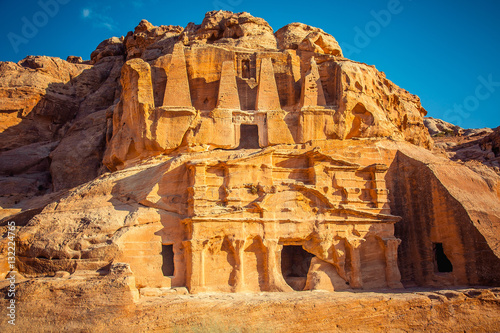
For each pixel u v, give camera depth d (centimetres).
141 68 3234
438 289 2502
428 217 2772
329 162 2697
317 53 3525
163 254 2450
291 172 2667
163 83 3322
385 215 2684
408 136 4019
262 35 3797
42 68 4403
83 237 2298
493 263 2436
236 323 1964
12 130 4003
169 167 2555
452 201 2653
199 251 2348
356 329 2098
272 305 2036
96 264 2208
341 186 2681
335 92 3362
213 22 3959
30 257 2272
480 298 2283
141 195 2539
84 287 1925
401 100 4072
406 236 2841
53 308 1883
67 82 4531
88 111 4334
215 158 2608
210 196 2483
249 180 2548
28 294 1898
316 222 2572
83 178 3716
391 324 2142
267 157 2609
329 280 2534
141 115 3156
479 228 2533
